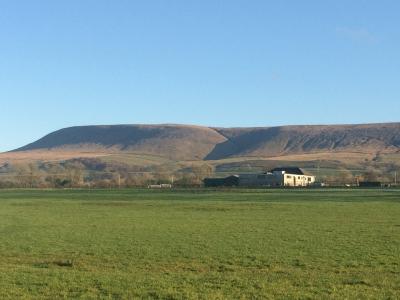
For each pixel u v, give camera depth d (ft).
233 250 116.47
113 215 221.87
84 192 465.06
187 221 191.31
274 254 110.52
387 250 114.73
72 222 189.98
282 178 628.28
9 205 292.61
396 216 207.31
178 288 77.20
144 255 110.01
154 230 160.66
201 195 390.83
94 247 122.11
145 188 558.56
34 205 292.20
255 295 73.15
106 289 76.48
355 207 258.16
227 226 171.83
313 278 84.99
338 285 79.25
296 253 111.86
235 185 606.14
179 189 516.32
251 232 153.69
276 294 73.87
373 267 95.50
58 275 86.48
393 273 89.81
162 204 291.38
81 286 78.38
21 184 627.05
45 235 147.54
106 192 460.55
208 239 136.77
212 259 104.83
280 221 189.06
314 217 205.05
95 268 95.40
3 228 168.55
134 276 86.33
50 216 218.18
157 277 85.56
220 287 77.87
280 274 89.40
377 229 159.53
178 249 118.11
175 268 95.81
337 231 154.92
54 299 71.26
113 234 149.79
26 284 79.51
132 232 155.12
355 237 139.54
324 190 465.88
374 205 271.49
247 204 284.41
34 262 102.37
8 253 113.70
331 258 105.19
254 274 89.66
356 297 72.18
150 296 73.00
